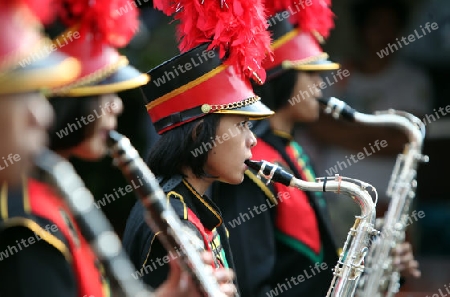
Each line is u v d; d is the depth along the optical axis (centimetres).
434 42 2794
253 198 1525
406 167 1741
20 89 781
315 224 1625
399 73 2614
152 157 1255
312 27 1631
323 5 1642
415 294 2283
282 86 1619
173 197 1220
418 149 1752
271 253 1520
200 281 971
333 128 2553
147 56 2225
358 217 1397
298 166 1655
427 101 2667
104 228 843
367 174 2541
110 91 988
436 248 2725
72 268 909
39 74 785
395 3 2600
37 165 828
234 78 1262
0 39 775
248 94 1267
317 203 1631
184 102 1245
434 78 2836
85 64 986
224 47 1263
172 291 976
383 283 1648
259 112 1262
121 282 836
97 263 970
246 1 1262
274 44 1609
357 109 2591
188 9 1288
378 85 2602
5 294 869
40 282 871
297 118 1650
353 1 2636
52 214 903
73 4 991
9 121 788
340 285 1388
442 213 2736
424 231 2736
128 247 1202
